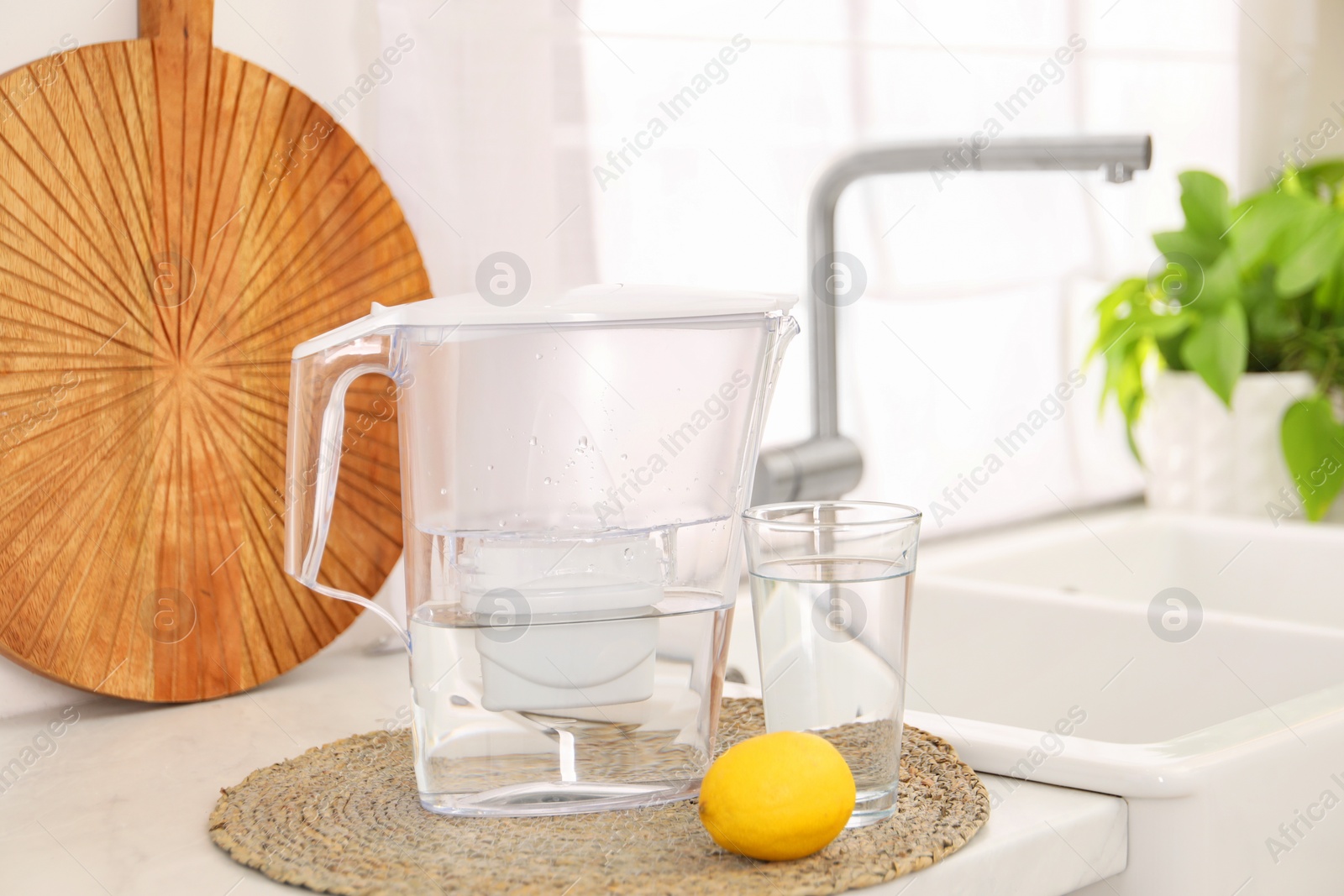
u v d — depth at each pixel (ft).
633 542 2.00
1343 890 2.42
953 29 4.41
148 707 2.81
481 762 2.00
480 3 3.26
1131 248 5.08
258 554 2.89
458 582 1.97
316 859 1.86
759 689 2.94
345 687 2.97
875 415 4.25
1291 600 4.52
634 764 2.03
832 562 1.98
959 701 3.78
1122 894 2.14
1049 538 4.52
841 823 1.82
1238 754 2.15
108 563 2.66
